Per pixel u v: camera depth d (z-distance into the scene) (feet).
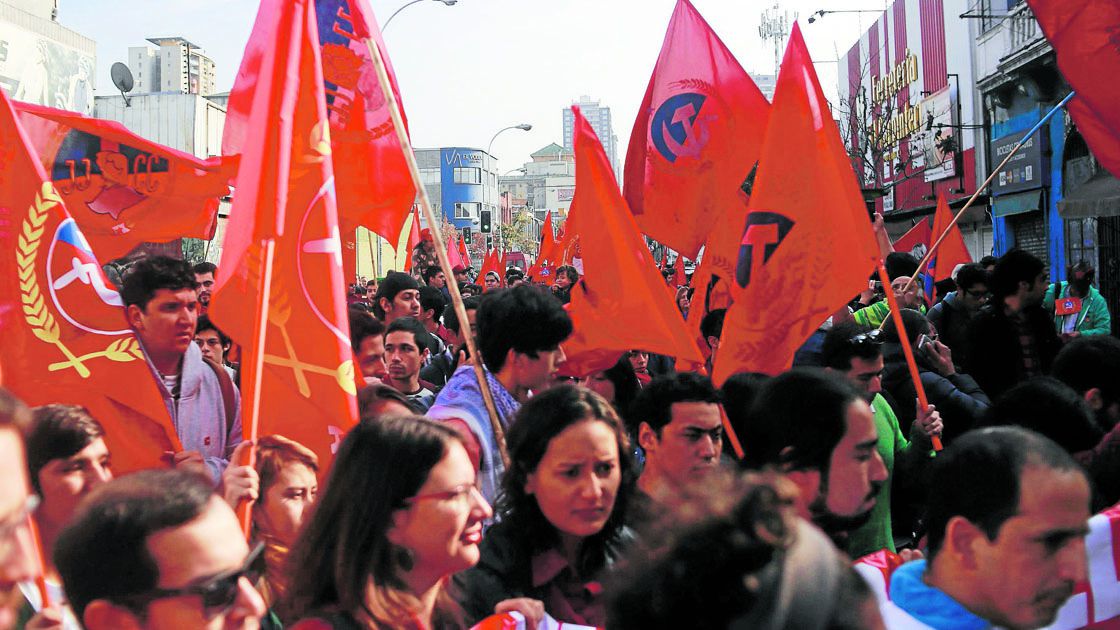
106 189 19.21
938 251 41.16
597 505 9.08
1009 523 6.89
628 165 19.42
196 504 6.31
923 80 104.88
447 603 8.34
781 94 15.21
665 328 14.61
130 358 11.85
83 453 9.73
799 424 9.53
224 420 14.15
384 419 7.95
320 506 7.82
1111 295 62.59
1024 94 74.69
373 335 17.95
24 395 11.50
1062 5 16.97
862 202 14.90
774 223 15.05
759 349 14.94
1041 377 12.07
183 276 13.32
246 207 11.74
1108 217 62.64
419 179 12.39
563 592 9.43
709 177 18.71
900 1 111.86
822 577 3.73
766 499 3.89
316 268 12.30
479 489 11.83
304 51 12.63
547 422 9.18
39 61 90.74
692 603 3.74
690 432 11.80
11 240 11.62
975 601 7.07
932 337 19.40
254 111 12.03
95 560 6.10
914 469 14.26
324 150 12.59
